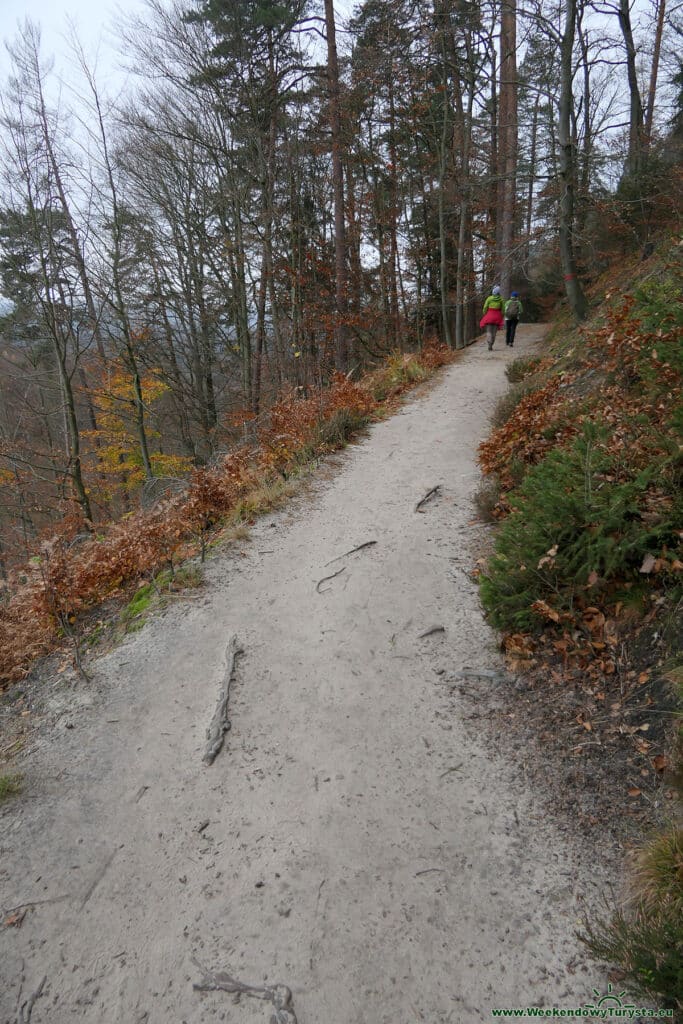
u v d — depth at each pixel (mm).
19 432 20328
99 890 2945
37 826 3328
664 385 5457
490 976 2439
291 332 20453
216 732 3832
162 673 4500
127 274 16672
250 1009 2400
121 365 17359
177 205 19078
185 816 3314
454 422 10094
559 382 8328
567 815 3053
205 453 21344
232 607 5227
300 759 3625
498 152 21406
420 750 3619
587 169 13750
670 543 3855
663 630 3584
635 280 10938
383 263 23078
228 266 18828
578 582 4184
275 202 19484
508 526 4730
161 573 5930
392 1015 2348
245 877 2945
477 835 3055
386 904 2764
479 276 22578
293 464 8547
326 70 18297
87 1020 2420
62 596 5395
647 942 2229
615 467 4523
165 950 2652
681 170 13758
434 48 15641
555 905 2662
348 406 10562
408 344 24734
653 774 3045
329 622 4910
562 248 12273
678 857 2531
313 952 2590
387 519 6668
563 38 10742
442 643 4539
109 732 3984
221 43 16297
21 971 2619
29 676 4812
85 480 19141
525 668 4051
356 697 4090
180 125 17297
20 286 15969
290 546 6230
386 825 3162
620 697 3518
